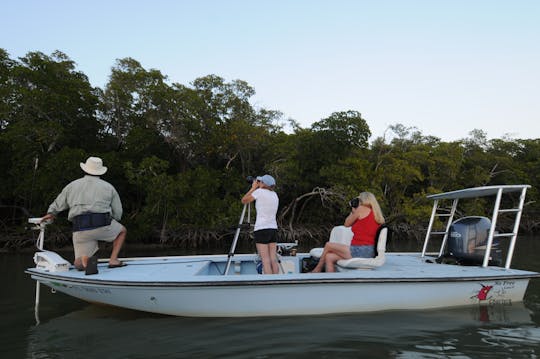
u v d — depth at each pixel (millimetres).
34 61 17359
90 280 3684
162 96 18234
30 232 15938
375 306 3854
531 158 33594
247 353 2906
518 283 4223
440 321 3633
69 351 2971
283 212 21500
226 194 19453
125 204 19250
